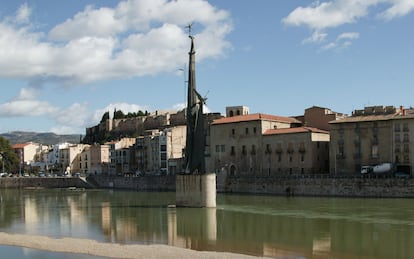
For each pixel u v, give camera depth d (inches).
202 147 3961.6
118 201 4889.3
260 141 6200.8
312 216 3240.7
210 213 3506.4
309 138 5821.9
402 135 5132.9
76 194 6323.8
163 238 2470.5
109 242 2372.0
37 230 2842.0
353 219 3056.1
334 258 1942.7
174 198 5172.2
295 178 5270.7
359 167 5398.6
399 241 2290.8
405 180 4505.4
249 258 1913.1
